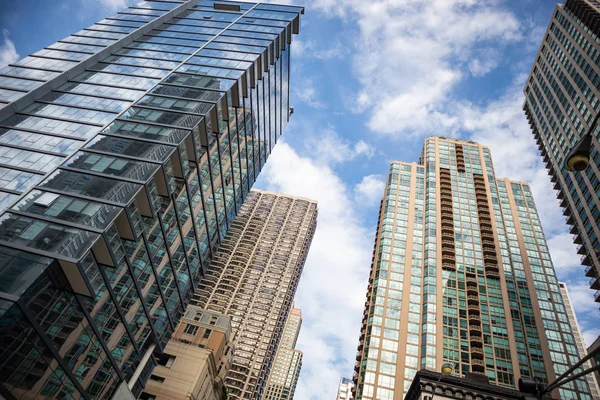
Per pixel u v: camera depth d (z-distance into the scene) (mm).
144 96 50125
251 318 145375
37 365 29297
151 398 62156
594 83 84000
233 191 64375
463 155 136500
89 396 34312
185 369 66312
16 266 28531
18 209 32969
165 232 44375
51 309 29688
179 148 43625
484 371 81938
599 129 79125
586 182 81438
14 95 46250
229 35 69562
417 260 104688
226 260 165625
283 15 79750
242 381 128125
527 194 126375
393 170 131625
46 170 37531
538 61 113500
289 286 160125
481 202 120938
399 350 85375
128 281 38156
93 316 33844
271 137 81438
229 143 58719
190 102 50312
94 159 39875
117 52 60625
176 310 48719
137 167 39812
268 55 66375
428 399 42094
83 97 49188
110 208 34844
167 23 73250
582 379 84188
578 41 93688
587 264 80688
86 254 30891
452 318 90812
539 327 91250
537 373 82875
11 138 41156
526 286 100000
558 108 98625
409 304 94562
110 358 36625
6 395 27406
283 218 190750
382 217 118125
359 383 81125
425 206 118625
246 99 60594
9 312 26734
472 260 104500
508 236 112562
